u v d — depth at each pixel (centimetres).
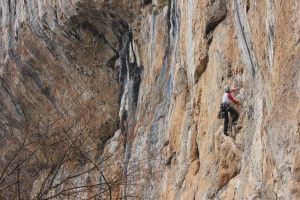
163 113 1497
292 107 624
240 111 969
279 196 652
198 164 1165
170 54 1512
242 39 934
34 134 1089
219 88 1059
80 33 1961
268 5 724
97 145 1524
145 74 1767
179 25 1380
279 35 670
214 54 1102
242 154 938
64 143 868
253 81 912
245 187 861
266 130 705
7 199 813
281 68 657
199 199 1048
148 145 1529
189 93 1318
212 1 1123
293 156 612
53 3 1922
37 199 723
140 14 1694
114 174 1591
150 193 1382
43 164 815
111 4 1714
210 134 1070
